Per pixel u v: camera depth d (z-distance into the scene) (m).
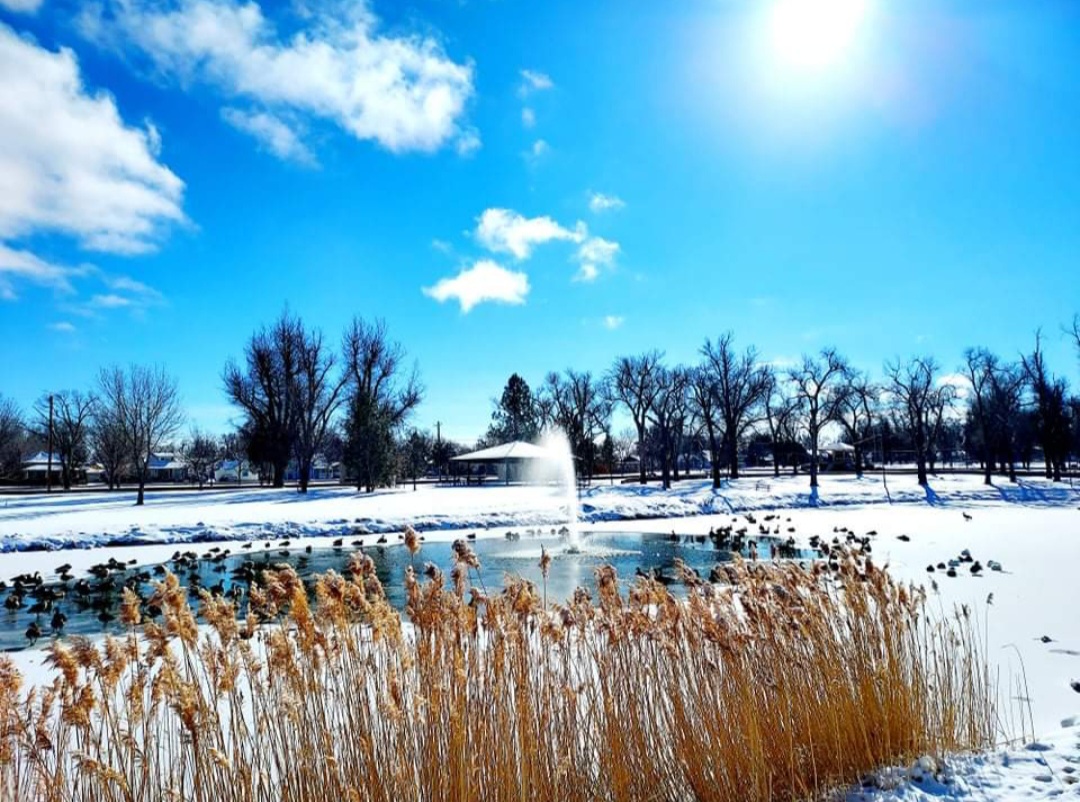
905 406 58.06
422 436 76.06
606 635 3.62
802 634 4.01
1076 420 51.69
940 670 4.93
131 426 39.28
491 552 17.31
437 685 2.88
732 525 23.73
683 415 61.22
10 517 25.23
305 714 2.74
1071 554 13.23
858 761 3.85
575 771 3.21
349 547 19.03
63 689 2.57
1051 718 4.84
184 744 2.61
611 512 27.61
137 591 12.18
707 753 3.53
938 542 15.95
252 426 52.00
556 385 67.56
